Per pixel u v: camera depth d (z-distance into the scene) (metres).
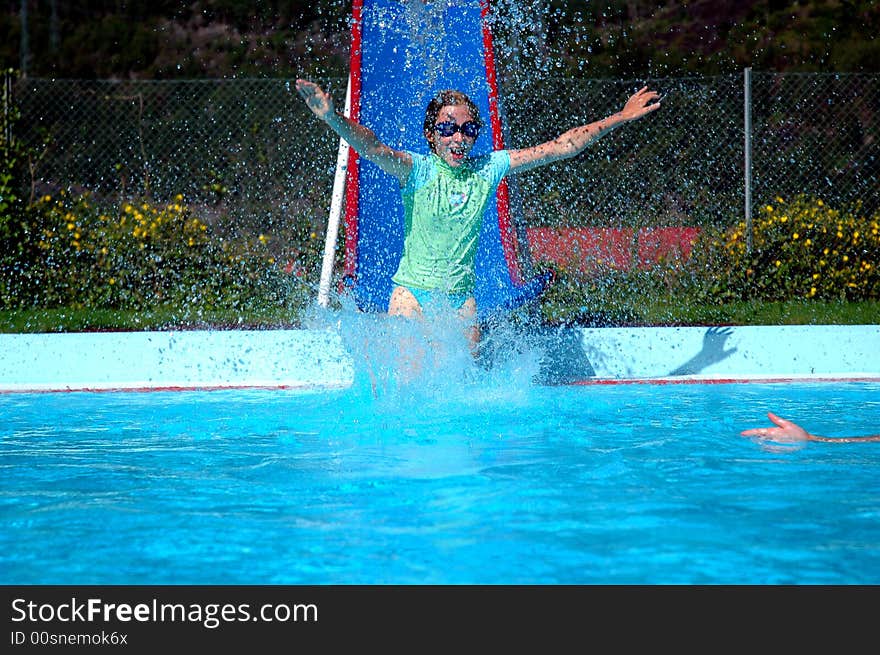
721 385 8.05
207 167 15.05
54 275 10.98
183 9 21.17
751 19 19.73
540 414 6.36
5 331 9.59
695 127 14.52
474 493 4.17
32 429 6.06
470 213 6.48
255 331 8.35
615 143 14.28
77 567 3.28
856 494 4.15
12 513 3.95
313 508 3.96
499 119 9.00
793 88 15.89
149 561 3.33
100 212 12.00
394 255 8.68
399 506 3.98
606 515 3.81
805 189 14.93
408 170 6.38
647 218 13.35
